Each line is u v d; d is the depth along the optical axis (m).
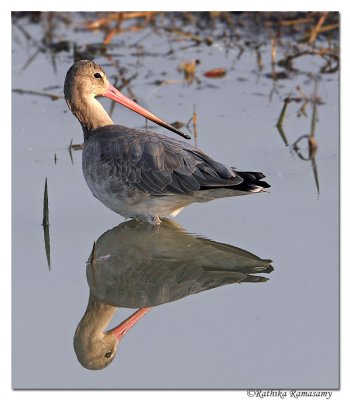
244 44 21.05
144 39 21.72
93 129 14.84
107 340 11.50
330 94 18.33
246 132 16.84
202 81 19.25
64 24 22.62
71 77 14.86
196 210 14.45
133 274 13.08
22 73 19.83
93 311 12.17
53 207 14.48
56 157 16.08
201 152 13.41
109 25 22.52
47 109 18.14
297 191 14.72
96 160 13.84
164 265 13.30
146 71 19.77
